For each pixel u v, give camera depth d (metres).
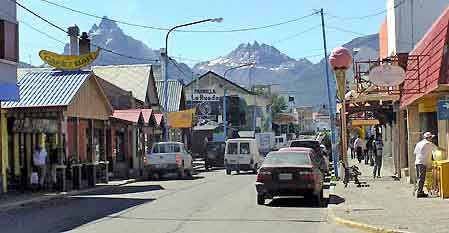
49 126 30.38
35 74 30.47
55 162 28.80
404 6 35.31
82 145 35.84
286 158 20.92
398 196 21.20
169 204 21.64
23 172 29.80
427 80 20.84
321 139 48.50
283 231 14.93
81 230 15.46
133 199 24.00
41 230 15.68
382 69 22.97
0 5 25.58
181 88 66.12
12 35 26.39
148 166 37.19
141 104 53.12
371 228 14.62
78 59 30.91
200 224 16.25
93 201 23.69
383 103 32.09
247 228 15.45
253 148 41.81
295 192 20.33
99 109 33.31
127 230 15.30
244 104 85.94
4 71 25.92
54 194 26.27
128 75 56.38
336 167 31.08
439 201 19.27
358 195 22.03
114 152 42.19
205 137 73.50
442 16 19.02
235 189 27.64
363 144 48.59
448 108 19.33
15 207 22.00
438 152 20.80
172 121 52.19
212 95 78.00
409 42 35.16
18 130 28.77
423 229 13.97
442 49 18.55
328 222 16.55
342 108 28.22
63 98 28.50
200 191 26.94
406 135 30.09
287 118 109.38
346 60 27.45
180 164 37.09
